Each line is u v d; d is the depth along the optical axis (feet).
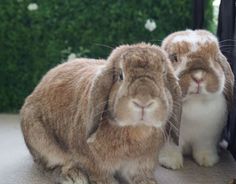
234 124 2.64
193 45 2.39
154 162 2.28
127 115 1.90
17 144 2.94
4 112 3.50
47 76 2.51
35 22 3.37
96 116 2.04
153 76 1.94
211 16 3.30
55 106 2.34
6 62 3.44
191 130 2.55
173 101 2.10
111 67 2.02
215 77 2.35
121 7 3.34
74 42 3.42
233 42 2.72
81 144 2.22
